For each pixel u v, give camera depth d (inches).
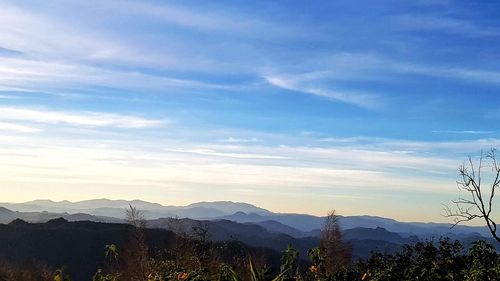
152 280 350.3
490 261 405.7
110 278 392.8
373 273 440.5
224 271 314.2
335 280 404.8
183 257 431.5
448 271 424.2
